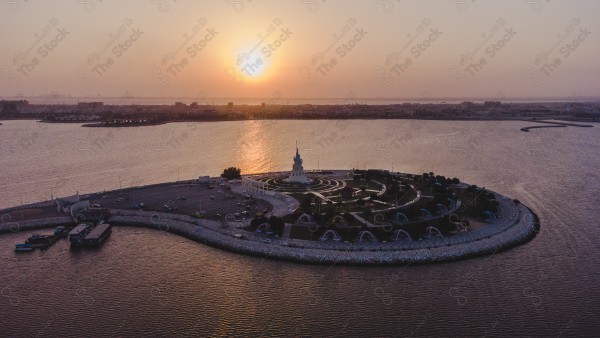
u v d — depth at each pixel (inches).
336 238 6924.2
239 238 7194.9
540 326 4815.5
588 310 5108.3
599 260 6471.5
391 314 5078.7
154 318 5059.1
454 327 4817.9
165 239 7524.6
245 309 5231.3
